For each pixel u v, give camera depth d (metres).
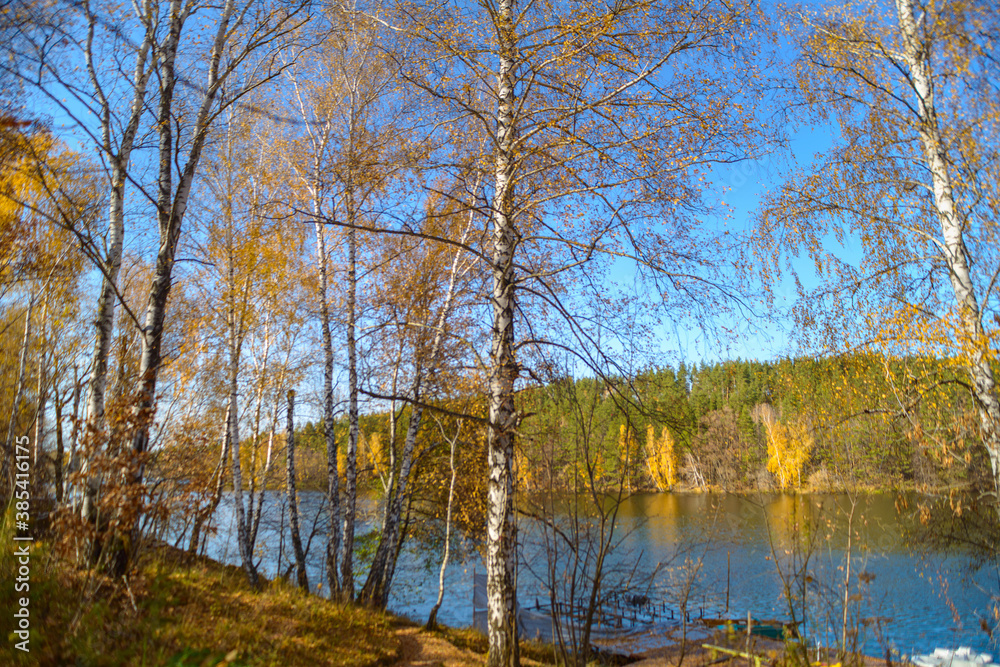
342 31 8.79
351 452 11.55
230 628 6.59
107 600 5.81
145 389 6.73
